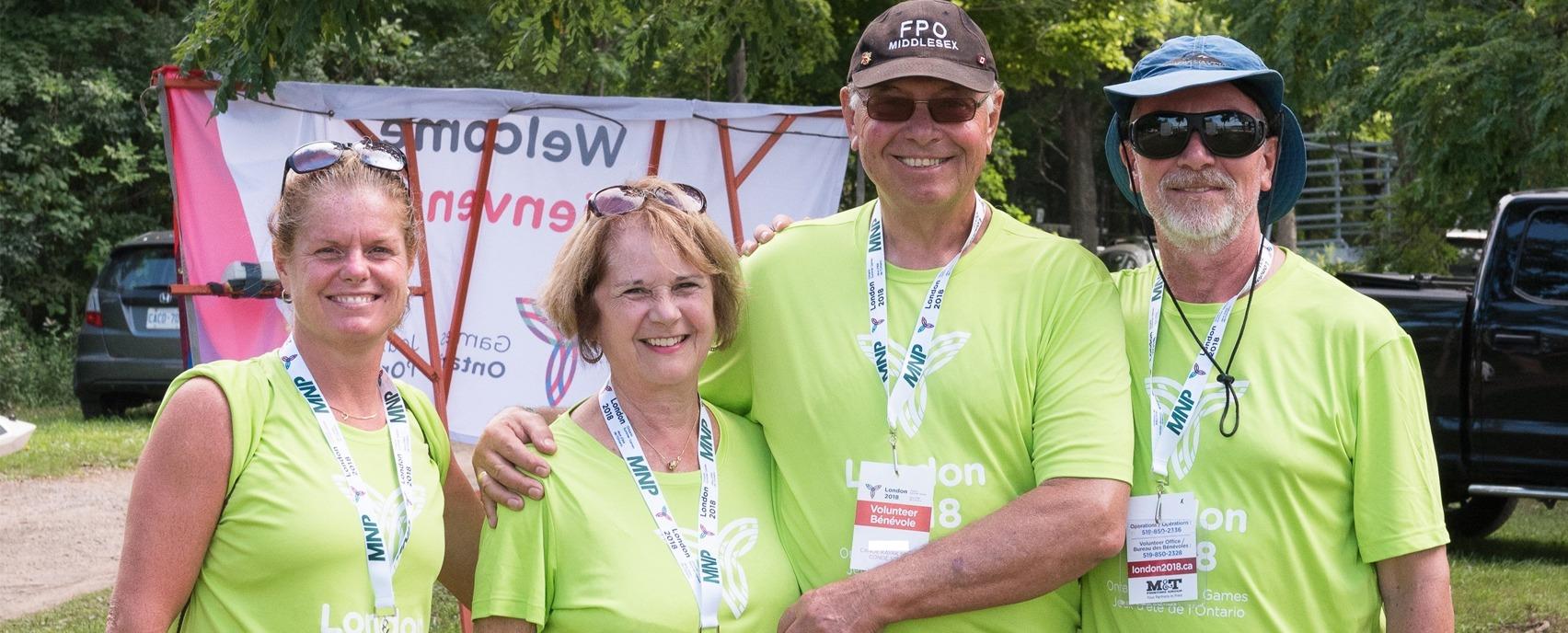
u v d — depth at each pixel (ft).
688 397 8.45
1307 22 33.83
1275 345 8.25
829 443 8.45
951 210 8.70
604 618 7.78
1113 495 7.92
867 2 39.01
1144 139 8.46
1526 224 21.65
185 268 18.76
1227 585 7.99
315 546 7.55
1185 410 8.27
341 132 18.78
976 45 8.59
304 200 7.86
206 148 18.76
